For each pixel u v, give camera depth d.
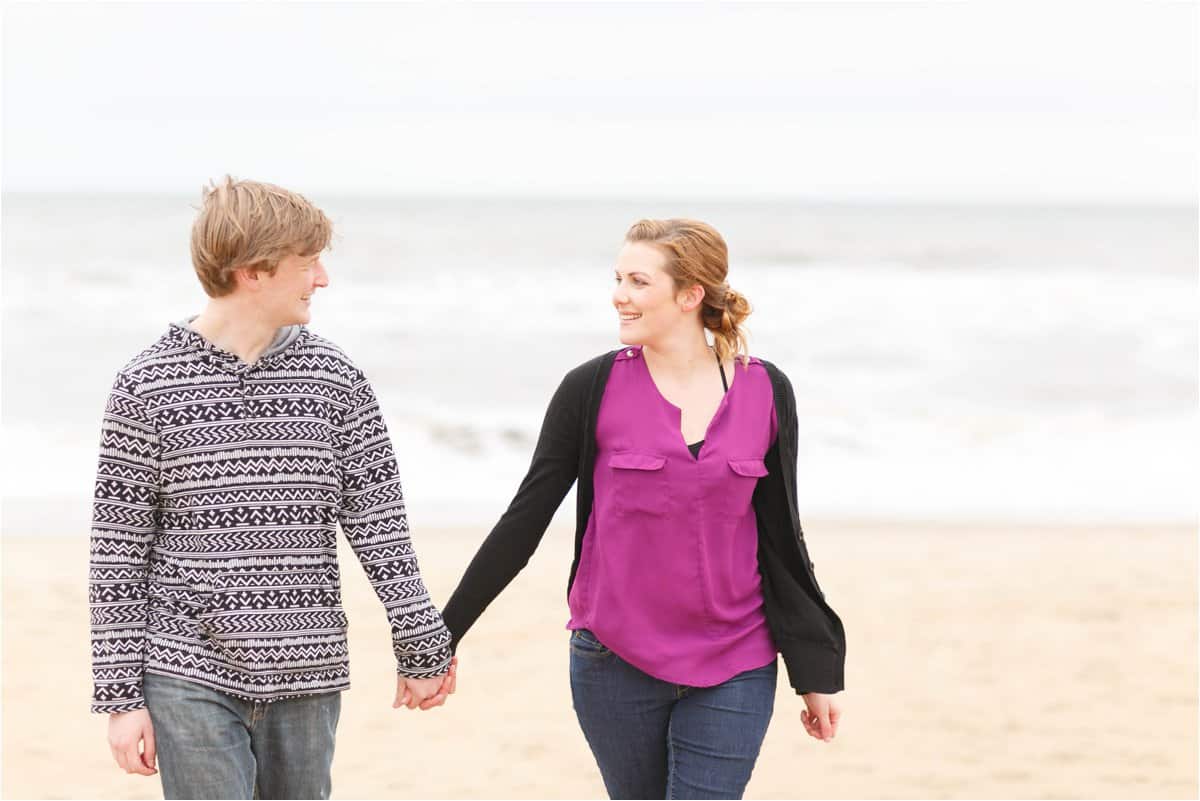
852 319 28.22
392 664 8.67
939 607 10.39
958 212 66.50
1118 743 7.32
